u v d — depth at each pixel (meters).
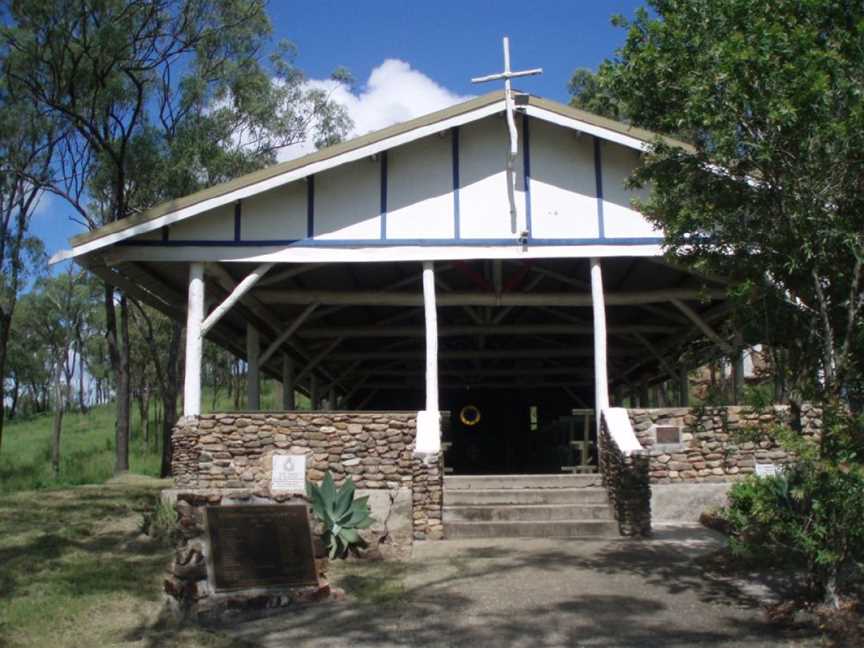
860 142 6.20
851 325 6.30
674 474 10.98
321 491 9.10
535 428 22.48
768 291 6.73
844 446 6.20
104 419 49.50
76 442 39.34
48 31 19.44
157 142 21.66
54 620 6.93
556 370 20.83
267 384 52.66
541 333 16.48
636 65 7.21
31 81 20.08
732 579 7.70
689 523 10.66
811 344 6.74
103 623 6.89
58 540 10.22
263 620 6.74
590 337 19.28
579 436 18.44
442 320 18.08
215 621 6.71
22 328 43.84
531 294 13.56
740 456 10.97
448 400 22.61
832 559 6.07
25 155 21.06
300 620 6.71
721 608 6.78
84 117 21.16
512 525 10.11
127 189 22.38
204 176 21.83
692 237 7.17
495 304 13.60
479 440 22.44
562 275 14.38
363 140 11.41
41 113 20.72
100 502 13.76
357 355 19.22
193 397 11.22
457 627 6.40
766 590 7.29
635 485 9.98
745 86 6.36
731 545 7.12
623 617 6.57
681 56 6.99
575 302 13.49
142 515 11.91
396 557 8.95
